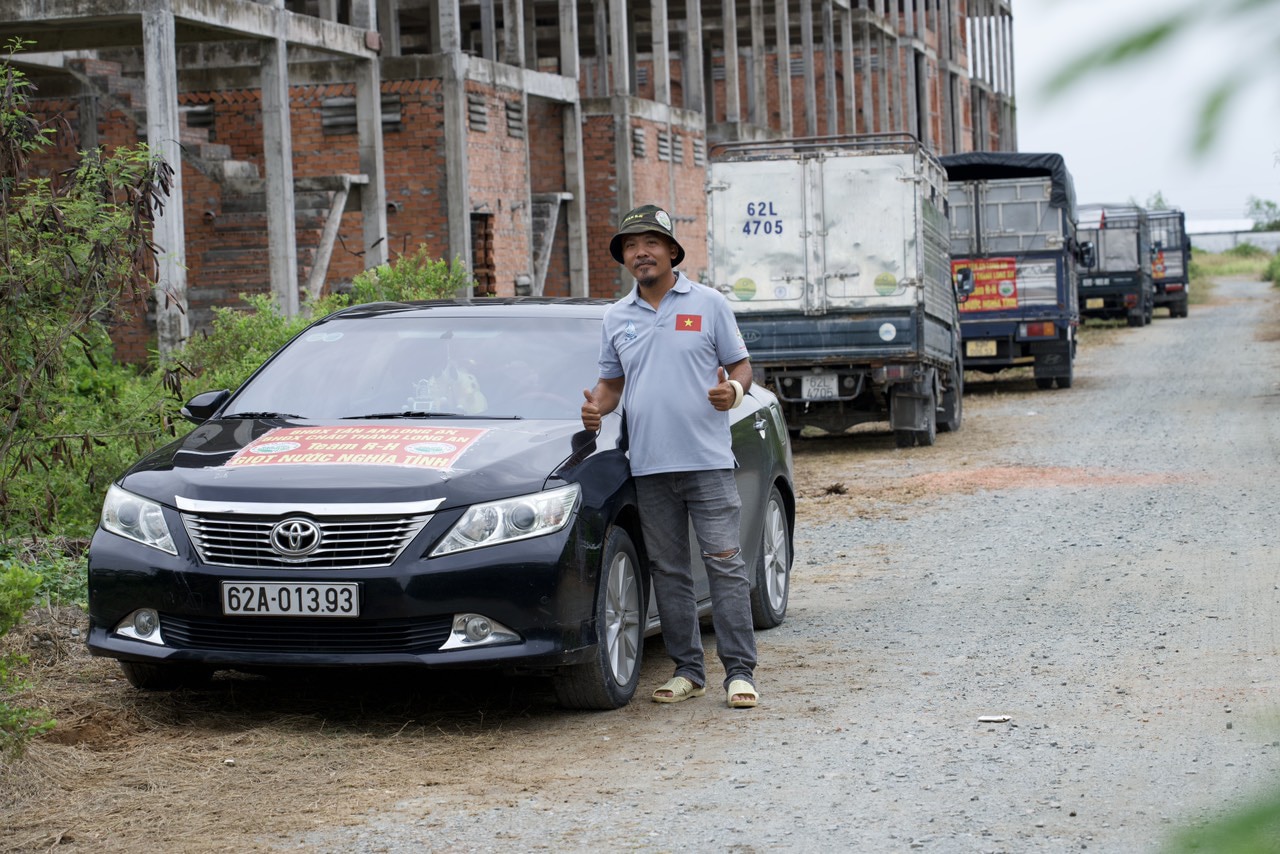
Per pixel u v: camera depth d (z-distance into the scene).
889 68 44.44
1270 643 6.84
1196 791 4.61
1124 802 4.53
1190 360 30.12
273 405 6.77
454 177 21.27
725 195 16.66
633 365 6.03
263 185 19.75
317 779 5.12
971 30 55.00
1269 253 105.31
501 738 5.66
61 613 7.71
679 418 5.95
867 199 16.42
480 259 22.34
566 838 4.38
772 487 7.68
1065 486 13.10
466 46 34.53
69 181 7.86
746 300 16.66
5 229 7.38
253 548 5.66
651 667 7.01
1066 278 23.86
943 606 8.13
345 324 7.26
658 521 6.11
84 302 7.84
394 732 5.79
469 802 4.80
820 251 16.52
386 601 5.50
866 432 19.80
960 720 5.68
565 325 7.03
